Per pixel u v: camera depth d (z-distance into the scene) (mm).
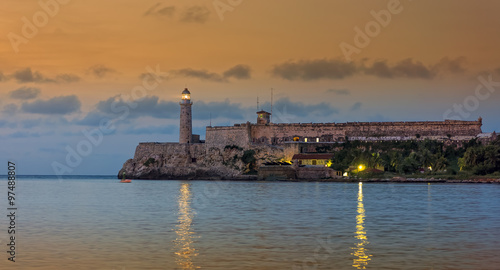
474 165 170000
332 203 94812
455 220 68438
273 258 44094
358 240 52656
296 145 194875
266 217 72500
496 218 70312
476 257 44156
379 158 181250
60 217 73375
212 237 54500
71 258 44156
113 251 46906
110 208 87500
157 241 52000
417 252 46344
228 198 108562
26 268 40844
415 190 128750
